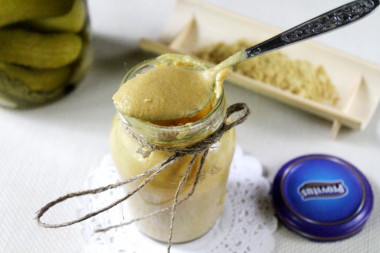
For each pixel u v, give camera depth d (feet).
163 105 0.80
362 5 0.77
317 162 1.17
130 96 0.80
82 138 1.27
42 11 1.08
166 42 1.39
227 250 1.09
